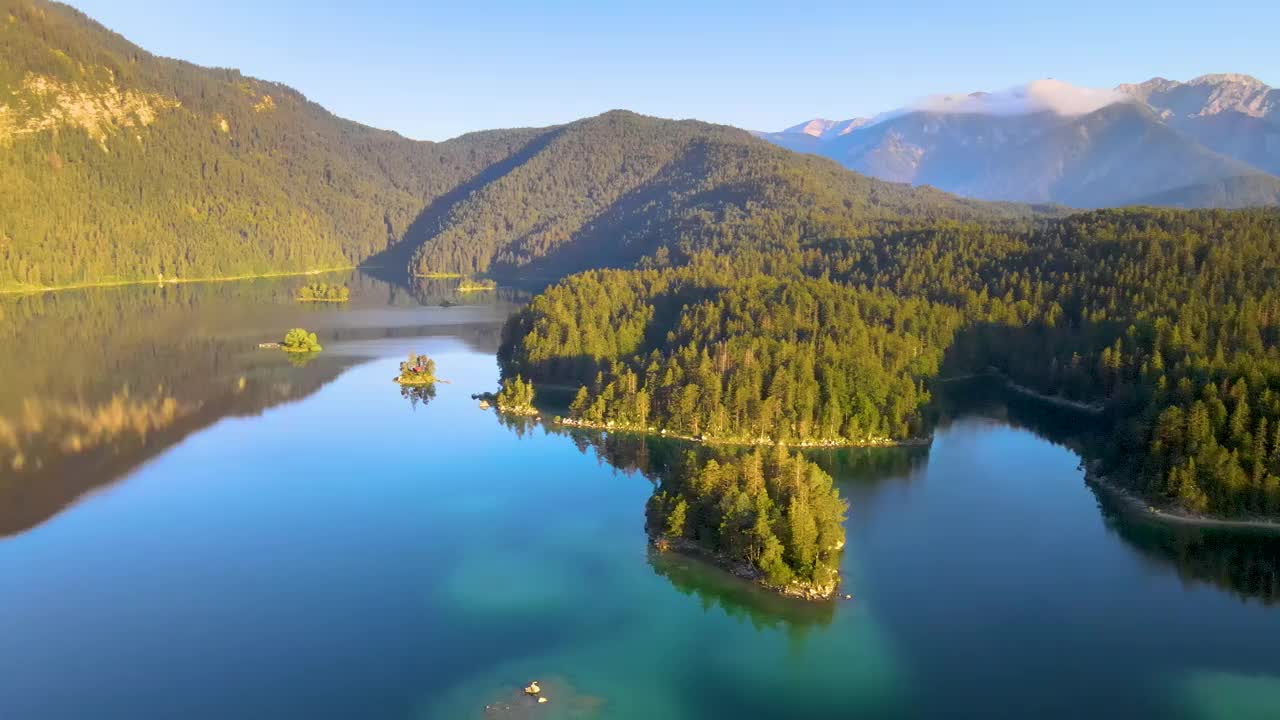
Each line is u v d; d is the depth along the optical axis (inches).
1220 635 4498.0
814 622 4598.9
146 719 3727.9
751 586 4987.7
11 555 5354.3
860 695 3949.3
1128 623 4616.1
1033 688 4015.8
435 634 4453.7
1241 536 5718.5
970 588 4997.5
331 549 5497.1
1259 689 4018.2
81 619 4574.3
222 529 5816.9
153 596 4842.5
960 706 3870.6
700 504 5511.8
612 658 4237.2
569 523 5949.8
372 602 4795.8
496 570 5196.9
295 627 4515.3
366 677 4057.6
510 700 3878.0
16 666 4124.0
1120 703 3907.5
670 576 5118.1
